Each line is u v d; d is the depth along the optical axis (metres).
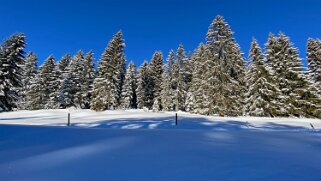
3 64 39.28
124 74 67.00
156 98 58.53
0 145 6.44
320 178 4.52
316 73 42.19
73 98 55.19
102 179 4.14
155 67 61.62
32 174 4.32
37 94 56.72
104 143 6.84
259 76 37.72
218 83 36.72
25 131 8.52
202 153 6.05
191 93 52.25
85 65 56.81
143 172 4.53
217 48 38.53
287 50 39.25
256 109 36.41
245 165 5.13
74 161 5.12
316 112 37.03
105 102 43.38
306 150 7.00
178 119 25.59
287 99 37.16
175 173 4.52
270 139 8.50
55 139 7.27
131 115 31.38
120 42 46.47
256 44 38.50
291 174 4.67
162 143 7.06
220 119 27.11
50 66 59.03
